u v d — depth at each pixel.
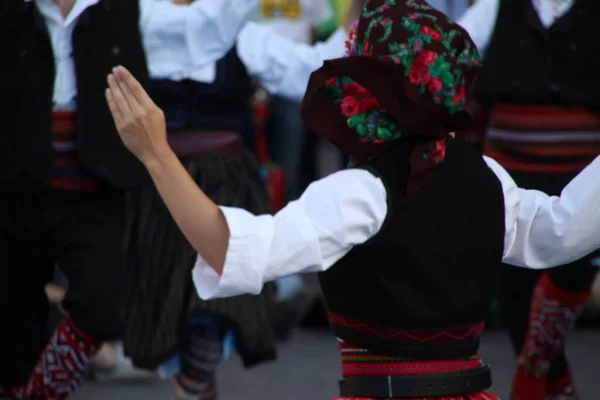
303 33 20.91
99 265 9.86
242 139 11.21
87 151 9.75
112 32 9.83
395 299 6.32
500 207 6.63
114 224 10.12
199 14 10.07
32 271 10.09
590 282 10.91
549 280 10.88
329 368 15.59
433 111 6.30
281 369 15.57
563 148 11.20
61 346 9.84
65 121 9.87
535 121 11.26
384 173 6.37
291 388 14.48
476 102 12.77
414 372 6.40
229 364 16.03
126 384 14.90
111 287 9.84
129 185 9.85
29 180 9.66
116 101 6.07
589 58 11.03
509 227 6.73
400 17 6.41
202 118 10.62
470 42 6.51
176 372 10.92
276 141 20.39
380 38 6.41
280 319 17.05
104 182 10.00
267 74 11.00
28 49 9.69
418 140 6.45
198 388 10.84
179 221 6.11
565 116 11.16
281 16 20.72
